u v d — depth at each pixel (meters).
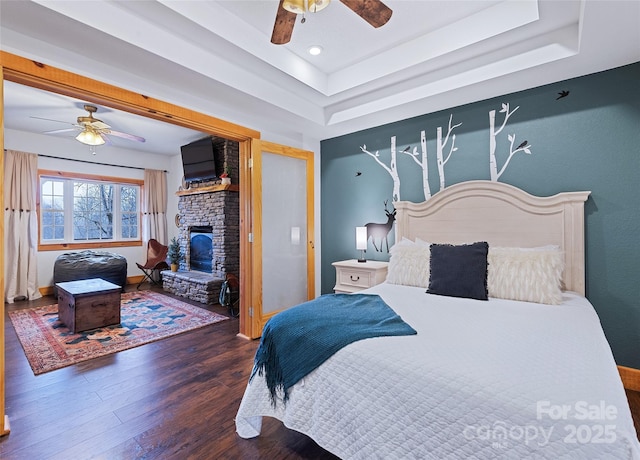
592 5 1.64
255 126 3.32
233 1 2.14
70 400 2.08
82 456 1.57
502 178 2.76
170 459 1.56
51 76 1.91
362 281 3.21
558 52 2.17
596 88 2.36
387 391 1.22
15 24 1.74
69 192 5.63
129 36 1.92
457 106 3.01
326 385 1.40
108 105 2.29
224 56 2.47
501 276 2.19
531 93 2.63
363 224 3.77
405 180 3.39
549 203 2.47
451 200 2.94
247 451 1.63
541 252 2.19
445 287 2.24
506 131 2.75
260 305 3.29
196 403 2.06
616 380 1.05
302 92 3.13
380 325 1.56
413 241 3.13
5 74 1.78
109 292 3.58
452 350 1.26
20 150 4.86
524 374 1.06
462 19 2.35
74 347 2.97
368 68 2.89
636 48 2.03
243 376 2.43
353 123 3.49
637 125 2.22
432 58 2.51
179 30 2.14
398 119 3.37
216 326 3.67
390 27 2.44
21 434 1.74
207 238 5.48
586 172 2.40
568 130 2.47
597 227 2.36
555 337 1.38
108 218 6.11
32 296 4.88
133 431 1.77
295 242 3.76
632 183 2.24
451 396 1.07
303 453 1.62
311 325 1.61
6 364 2.61
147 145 5.77
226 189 4.93
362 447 1.27
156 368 2.56
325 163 4.15
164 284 5.62
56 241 5.48
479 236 2.78
